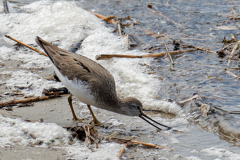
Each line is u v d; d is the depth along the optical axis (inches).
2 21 636.7
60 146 309.6
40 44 403.2
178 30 618.5
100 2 772.0
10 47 553.0
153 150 309.0
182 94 418.9
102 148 309.3
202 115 371.2
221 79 451.5
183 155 300.4
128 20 668.1
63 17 635.5
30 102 398.9
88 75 350.0
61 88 429.7
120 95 433.4
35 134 324.2
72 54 384.5
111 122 368.8
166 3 758.5
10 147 301.4
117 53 537.6
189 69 484.7
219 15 674.8
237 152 303.0
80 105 404.8
